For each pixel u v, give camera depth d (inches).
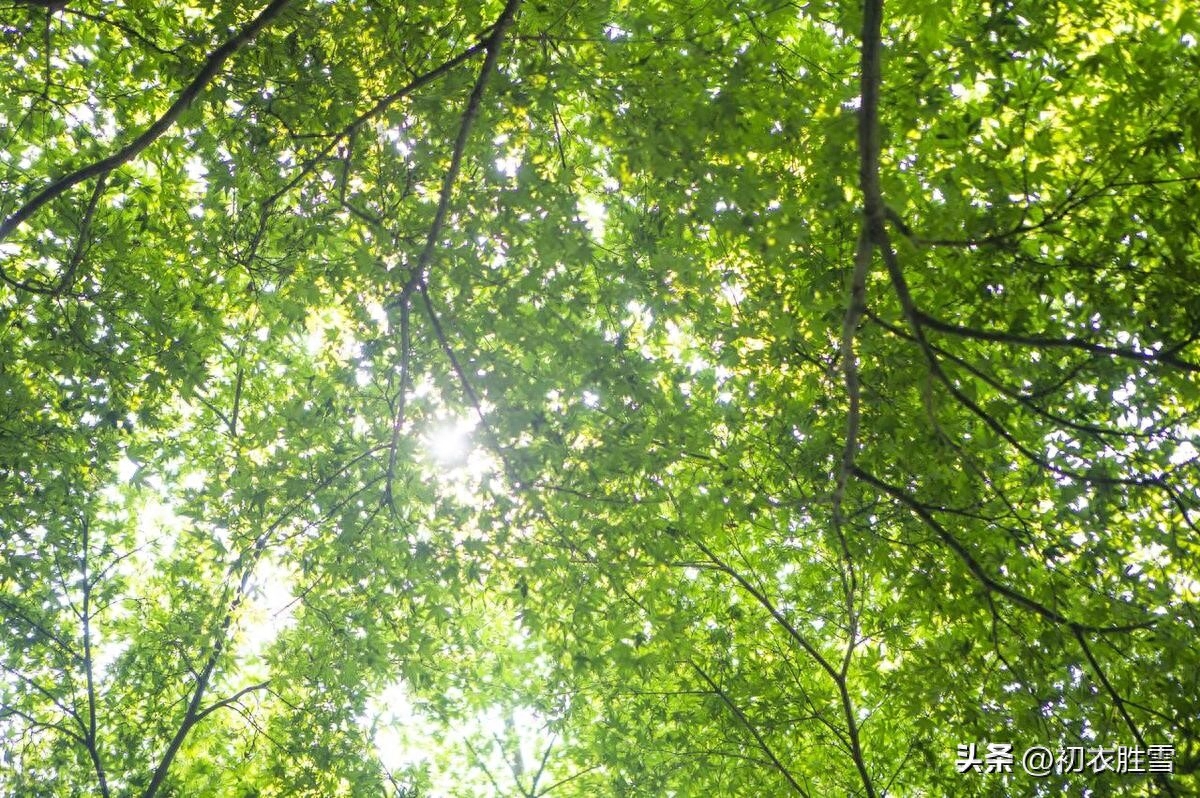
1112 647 305.3
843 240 299.6
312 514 374.0
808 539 437.1
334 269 331.0
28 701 496.4
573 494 332.5
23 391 370.0
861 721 458.9
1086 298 283.3
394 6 295.1
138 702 491.2
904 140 305.6
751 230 259.1
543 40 284.0
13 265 375.2
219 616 399.5
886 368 316.2
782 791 418.0
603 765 491.5
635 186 324.5
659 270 308.8
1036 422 330.0
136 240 368.2
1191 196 264.5
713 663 434.9
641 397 318.3
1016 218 253.8
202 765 496.1
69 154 386.0
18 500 395.9
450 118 297.4
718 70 275.7
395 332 332.5
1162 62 249.9
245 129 320.5
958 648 326.6
